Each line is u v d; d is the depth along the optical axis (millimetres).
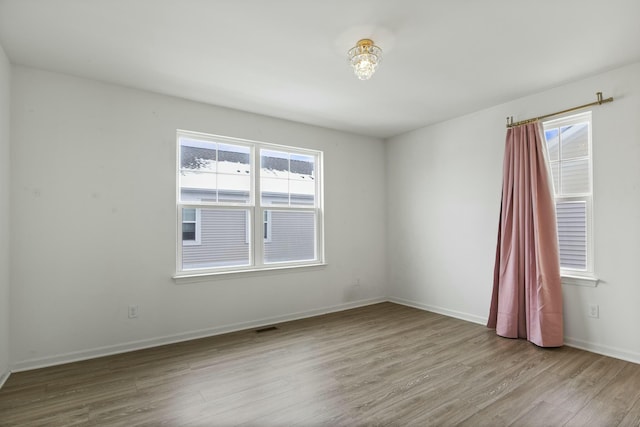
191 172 3693
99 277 3090
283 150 4383
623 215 2922
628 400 2240
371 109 3975
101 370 2758
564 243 3365
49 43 2500
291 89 3377
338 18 2221
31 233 2812
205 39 2473
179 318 3477
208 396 2336
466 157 4168
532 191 3355
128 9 2113
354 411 2137
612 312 2973
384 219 5285
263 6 2090
